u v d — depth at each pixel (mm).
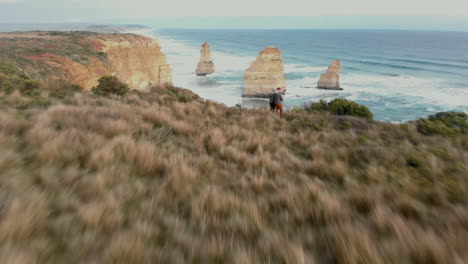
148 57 65375
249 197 3902
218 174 4789
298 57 152250
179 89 17469
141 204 3268
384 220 3080
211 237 2775
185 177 4176
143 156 4598
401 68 117062
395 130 10352
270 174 5004
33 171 3611
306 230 3070
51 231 2488
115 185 3656
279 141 7492
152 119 7816
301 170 5242
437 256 2404
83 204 3021
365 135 8586
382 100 66875
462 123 12180
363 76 98312
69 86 13016
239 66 125125
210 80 93188
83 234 2510
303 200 3717
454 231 2891
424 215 3408
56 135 4914
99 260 2205
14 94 8383
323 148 6812
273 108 12523
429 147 7477
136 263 2230
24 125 5367
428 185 4445
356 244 2547
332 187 4508
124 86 14383
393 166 5477
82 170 3893
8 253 2066
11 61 25453
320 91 75688
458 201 3934
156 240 2664
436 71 109750
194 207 3291
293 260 2355
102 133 5801
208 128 7906
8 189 3057
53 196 3102
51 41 49000
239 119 10328
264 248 2576
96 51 45719
